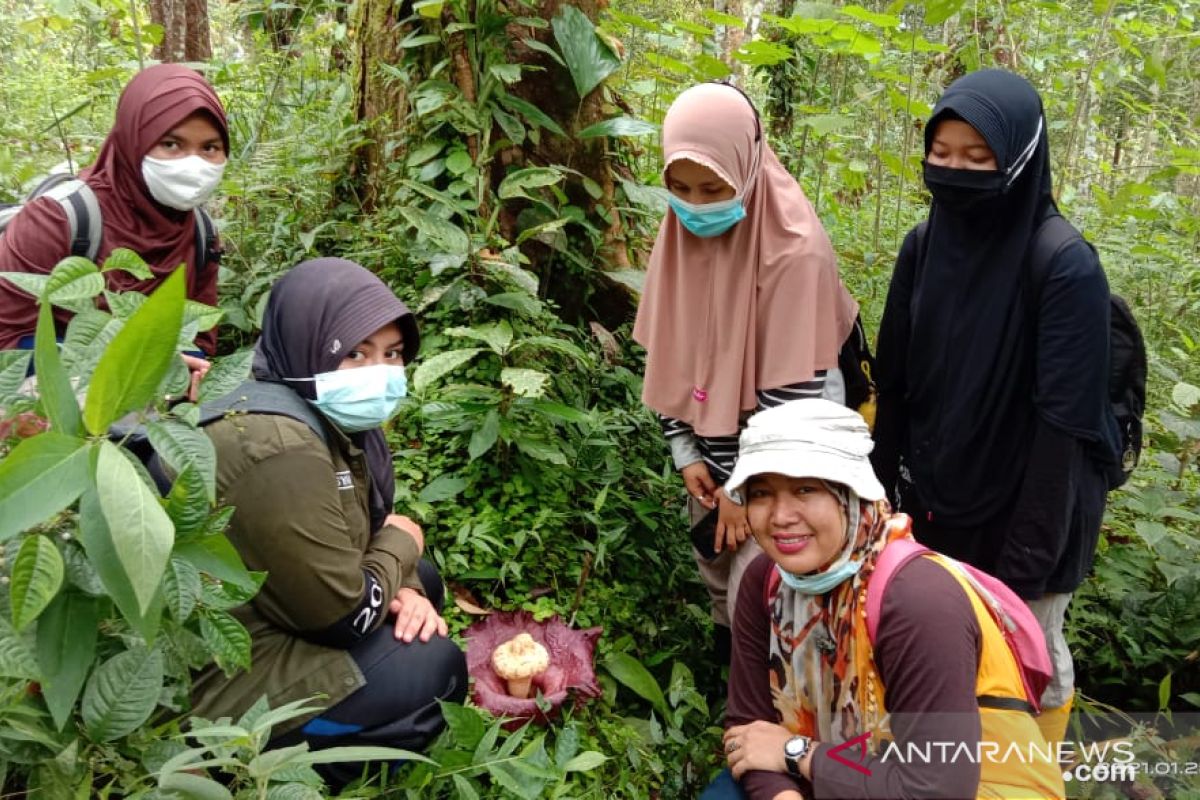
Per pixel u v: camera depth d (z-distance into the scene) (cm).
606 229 380
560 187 369
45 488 111
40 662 126
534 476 305
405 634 224
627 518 324
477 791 214
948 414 254
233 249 372
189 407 141
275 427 203
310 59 473
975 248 246
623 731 257
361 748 146
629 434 351
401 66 361
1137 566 330
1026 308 239
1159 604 319
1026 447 246
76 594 130
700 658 308
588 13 368
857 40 377
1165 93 583
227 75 436
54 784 133
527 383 277
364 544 230
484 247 328
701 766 264
